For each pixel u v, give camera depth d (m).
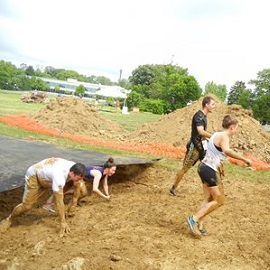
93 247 5.02
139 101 54.81
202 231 5.57
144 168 9.73
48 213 6.74
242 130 15.06
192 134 7.26
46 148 8.74
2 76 87.50
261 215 6.73
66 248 5.08
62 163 5.73
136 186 8.58
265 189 8.89
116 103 56.28
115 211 6.72
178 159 11.70
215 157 5.32
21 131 15.06
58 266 4.64
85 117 19.52
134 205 7.05
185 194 7.95
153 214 6.49
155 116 40.59
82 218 6.36
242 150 14.23
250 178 9.84
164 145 14.38
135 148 13.46
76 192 6.54
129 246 5.04
